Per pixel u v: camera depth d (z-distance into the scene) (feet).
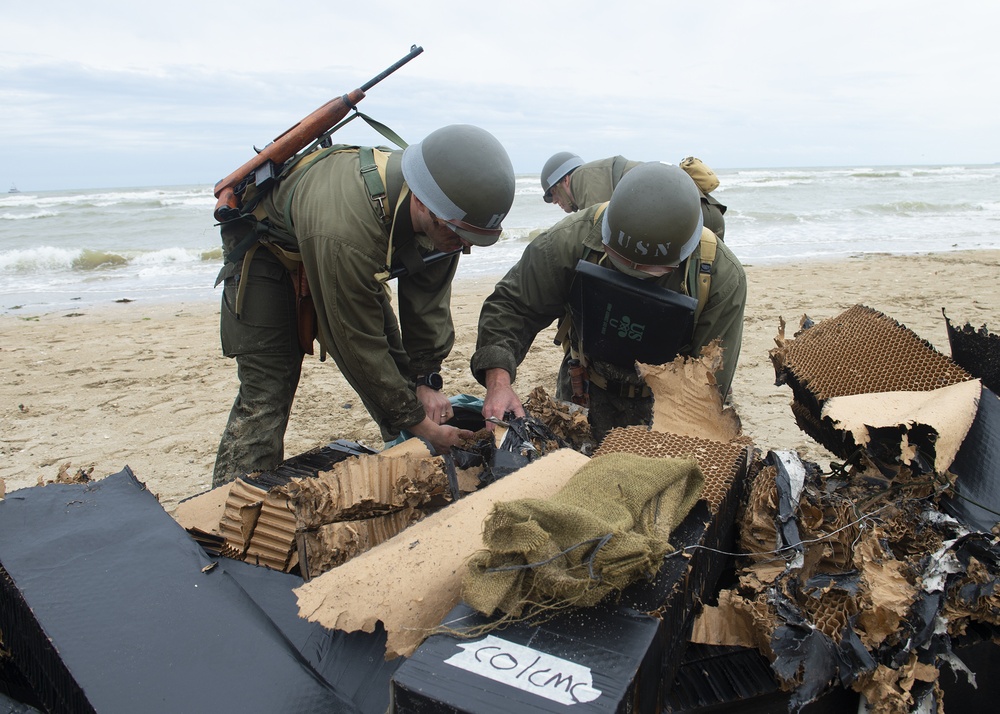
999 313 23.91
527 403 8.73
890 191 102.47
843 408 6.09
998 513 5.41
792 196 92.99
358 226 7.81
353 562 4.88
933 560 5.08
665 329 9.07
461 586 4.25
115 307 30.07
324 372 19.83
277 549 6.24
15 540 5.45
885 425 5.84
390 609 4.45
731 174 174.70
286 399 9.82
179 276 39.11
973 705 5.24
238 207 9.04
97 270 42.01
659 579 4.32
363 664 4.64
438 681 3.44
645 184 8.38
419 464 6.52
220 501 7.04
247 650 4.58
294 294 9.46
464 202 7.40
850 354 6.86
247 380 9.54
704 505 5.16
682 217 8.33
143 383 19.26
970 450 5.70
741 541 5.82
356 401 17.47
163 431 15.90
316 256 7.93
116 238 55.88
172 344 23.22
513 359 9.55
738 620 5.08
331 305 8.09
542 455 7.36
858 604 4.84
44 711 5.12
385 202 7.90
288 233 8.75
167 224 67.00
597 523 4.06
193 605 4.90
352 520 6.29
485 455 7.42
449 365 19.67
